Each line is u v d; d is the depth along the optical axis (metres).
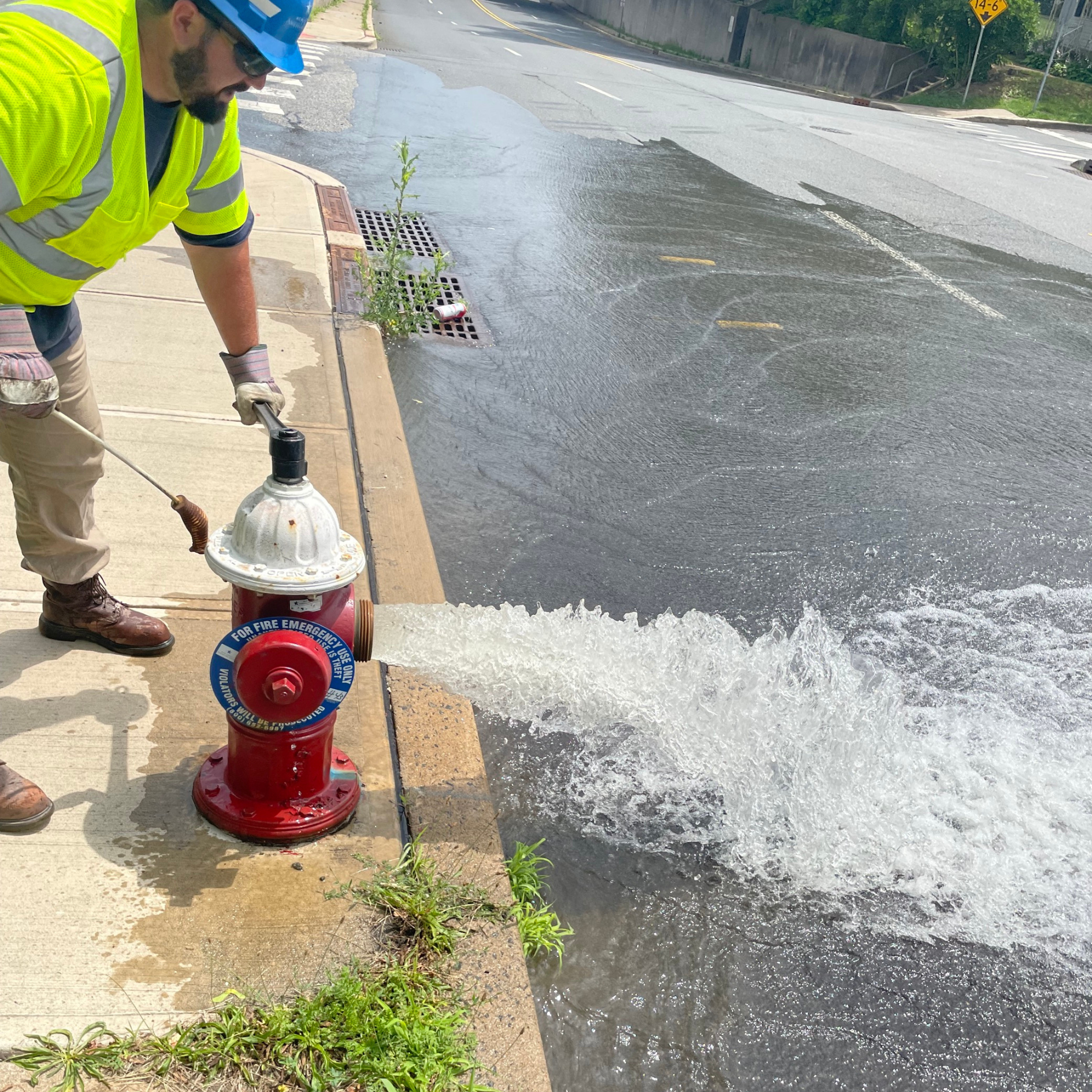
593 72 20.95
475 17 33.16
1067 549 4.38
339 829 2.36
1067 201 13.48
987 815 2.83
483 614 3.13
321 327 5.25
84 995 1.89
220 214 2.25
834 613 3.71
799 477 4.69
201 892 2.13
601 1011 2.15
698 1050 2.11
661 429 4.96
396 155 9.88
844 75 28.41
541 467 4.43
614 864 2.54
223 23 1.78
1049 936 2.50
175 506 2.19
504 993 2.07
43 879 2.10
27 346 1.90
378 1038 1.87
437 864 2.34
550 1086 1.91
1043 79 27.11
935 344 6.81
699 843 2.64
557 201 9.12
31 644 2.76
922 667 3.47
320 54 16.39
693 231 8.83
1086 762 3.08
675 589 3.70
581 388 5.29
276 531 2.01
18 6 1.75
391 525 3.68
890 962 2.38
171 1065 1.80
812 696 3.19
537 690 2.92
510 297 6.47
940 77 28.39
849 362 6.23
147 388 4.21
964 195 12.62
